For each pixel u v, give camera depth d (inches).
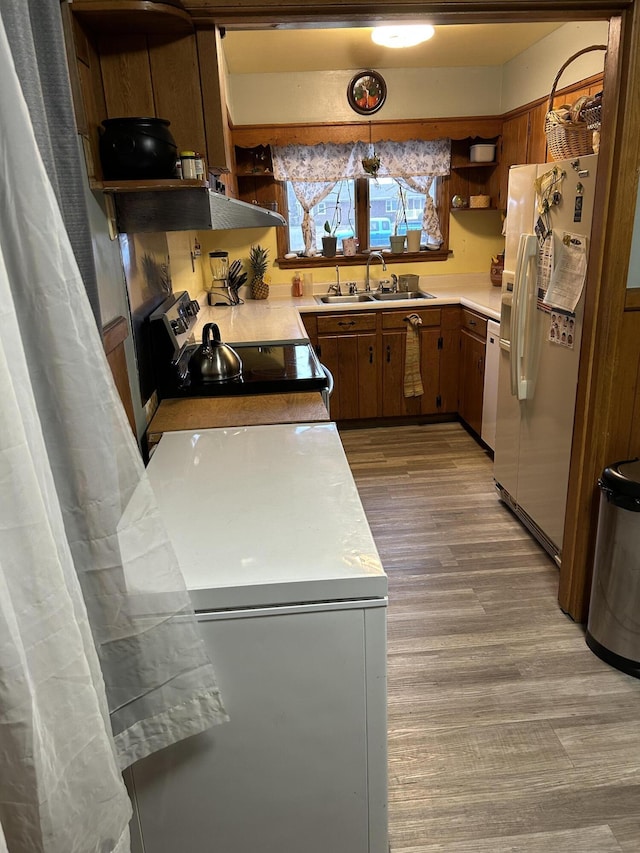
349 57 154.3
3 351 25.4
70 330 32.2
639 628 77.4
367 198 184.4
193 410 81.1
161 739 42.4
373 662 44.1
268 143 170.2
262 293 184.1
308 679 44.2
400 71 168.9
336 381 170.1
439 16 65.9
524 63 155.6
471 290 180.7
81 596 32.1
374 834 48.8
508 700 76.5
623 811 62.2
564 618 91.7
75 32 57.6
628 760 67.8
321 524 49.1
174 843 47.7
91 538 36.2
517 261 103.4
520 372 107.2
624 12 67.3
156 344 86.4
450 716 74.3
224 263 174.1
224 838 47.9
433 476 142.1
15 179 29.3
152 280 93.4
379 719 45.5
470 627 90.2
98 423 34.5
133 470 38.1
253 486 56.4
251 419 76.3
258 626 42.7
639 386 80.4
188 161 63.6
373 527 119.3
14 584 26.5
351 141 172.1
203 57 66.6
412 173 178.2
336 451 64.4
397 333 167.8
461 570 104.3
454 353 171.2
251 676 43.8
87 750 30.1
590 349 80.4
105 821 31.7
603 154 74.1
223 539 47.2
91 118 61.6
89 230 48.6
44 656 27.8
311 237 185.3
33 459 28.0
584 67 128.4
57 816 28.5
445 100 172.2
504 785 65.2
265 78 167.3
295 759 46.1
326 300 182.2
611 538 77.7
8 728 25.9
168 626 40.5
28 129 29.2
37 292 30.9
